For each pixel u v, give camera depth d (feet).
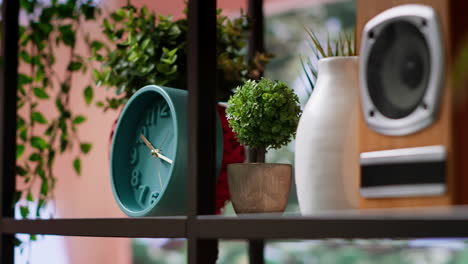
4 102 4.26
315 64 3.38
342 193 2.68
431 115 2.19
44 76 5.33
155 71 4.08
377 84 2.40
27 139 5.12
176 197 3.43
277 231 2.43
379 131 2.36
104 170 8.46
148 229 2.99
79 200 8.59
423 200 2.21
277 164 3.24
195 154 2.81
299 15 9.10
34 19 5.16
